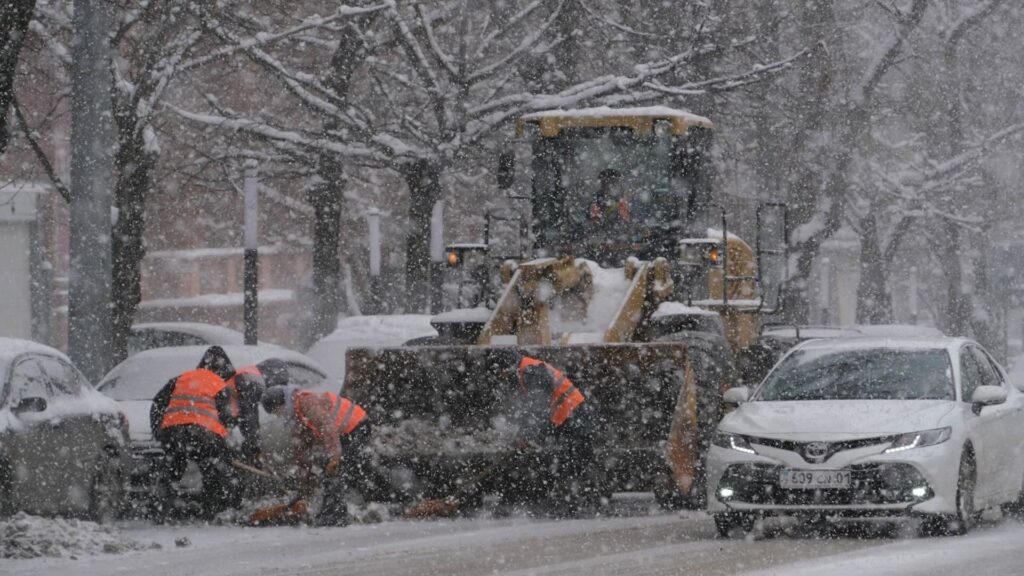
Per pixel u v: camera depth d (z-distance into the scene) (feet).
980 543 104.53
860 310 389.60
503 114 259.39
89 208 162.50
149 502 134.51
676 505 137.59
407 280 273.13
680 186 160.56
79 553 102.63
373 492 135.03
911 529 116.67
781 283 171.73
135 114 205.67
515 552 101.35
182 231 422.00
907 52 371.56
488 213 163.53
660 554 99.81
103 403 130.21
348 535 114.62
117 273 210.59
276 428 142.00
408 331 188.65
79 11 162.61
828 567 90.43
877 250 387.14
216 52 224.94
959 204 410.52
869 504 107.24
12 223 290.35
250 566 94.89
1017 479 125.59
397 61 292.40
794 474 108.47
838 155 319.27
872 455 107.96
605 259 160.86
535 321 144.05
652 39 269.64
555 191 162.61
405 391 142.20
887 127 418.10
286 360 165.99
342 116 255.29
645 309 149.69
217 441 130.62
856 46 373.40
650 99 254.06
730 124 296.92
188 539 109.70
